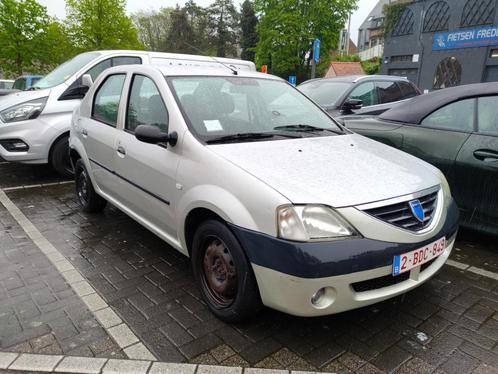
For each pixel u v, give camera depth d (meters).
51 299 3.15
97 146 4.29
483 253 4.00
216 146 2.96
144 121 3.61
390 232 2.46
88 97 4.76
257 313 2.76
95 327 2.81
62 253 3.95
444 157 4.05
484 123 3.92
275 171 2.64
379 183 2.68
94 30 24.73
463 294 3.27
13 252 3.97
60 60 24.80
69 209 5.23
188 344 2.64
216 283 2.85
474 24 22.77
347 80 7.93
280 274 2.34
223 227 2.65
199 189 2.81
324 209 2.38
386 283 2.55
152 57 7.13
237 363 2.47
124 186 3.85
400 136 4.47
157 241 4.25
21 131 6.14
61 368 2.42
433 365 2.48
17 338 2.68
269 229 2.38
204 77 3.66
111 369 2.41
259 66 38.50
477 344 2.67
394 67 27.97
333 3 36.00
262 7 37.44
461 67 23.61
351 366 2.46
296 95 4.13
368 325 2.85
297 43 35.84
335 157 3.01
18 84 14.85
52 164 6.49
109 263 3.76
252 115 3.55
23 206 5.34
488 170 3.74
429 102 4.44
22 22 21.92
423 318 2.94
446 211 2.93
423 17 25.38
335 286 2.33
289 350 2.59
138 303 3.11
